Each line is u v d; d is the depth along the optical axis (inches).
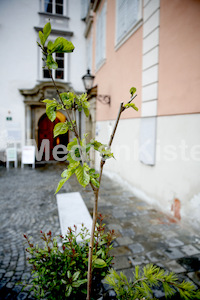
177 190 157.5
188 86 142.8
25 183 284.7
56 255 69.0
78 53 437.4
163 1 166.1
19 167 407.8
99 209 187.6
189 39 140.1
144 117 199.9
